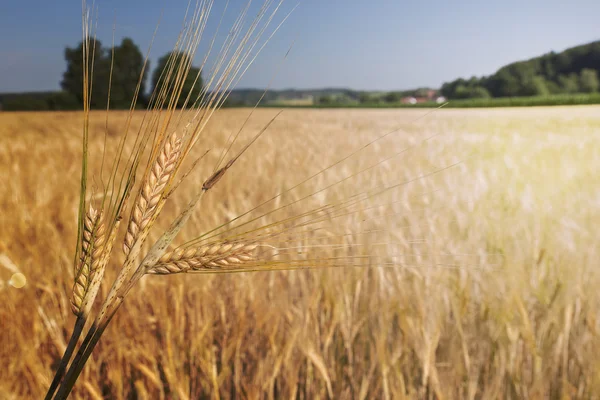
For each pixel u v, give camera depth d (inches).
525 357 110.3
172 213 206.2
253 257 31.7
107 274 126.0
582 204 221.9
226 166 32.4
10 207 214.7
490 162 359.6
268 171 352.8
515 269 125.6
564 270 130.1
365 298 123.0
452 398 98.1
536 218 193.0
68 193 243.4
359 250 114.6
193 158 396.5
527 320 99.2
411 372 106.3
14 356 100.3
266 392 102.0
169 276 133.0
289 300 127.0
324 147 502.0
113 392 97.6
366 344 117.2
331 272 127.9
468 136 598.9
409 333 107.9
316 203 202.4
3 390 85.1
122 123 846.5
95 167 325.1
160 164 31.5
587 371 105.3
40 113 1635.1
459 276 125.4
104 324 30.4
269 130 792.9
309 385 101.0
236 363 101.3
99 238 30.8
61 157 401.7
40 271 135.2
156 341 111.3
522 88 2233.0
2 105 2079.2
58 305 119.9
